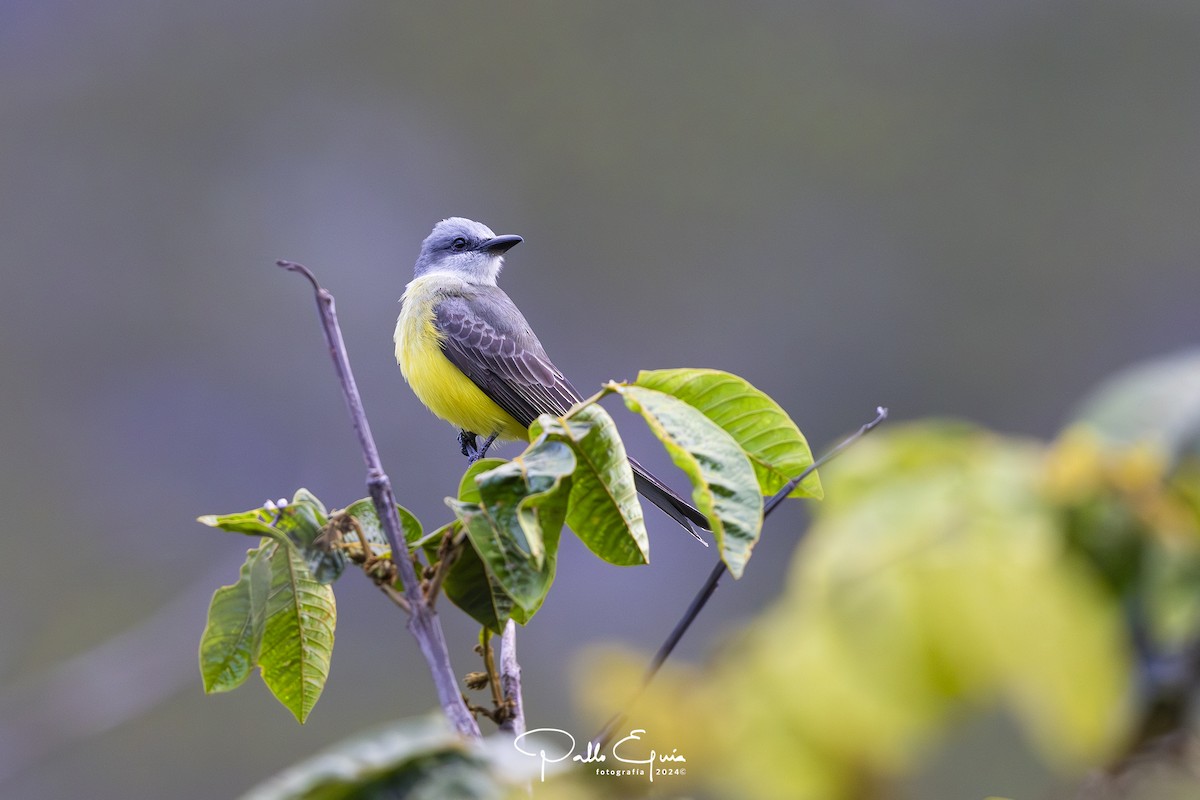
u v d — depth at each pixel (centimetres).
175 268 2008
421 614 352
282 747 1413
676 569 1574
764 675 210
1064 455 217
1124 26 2169
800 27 2195
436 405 849
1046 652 205
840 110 2192
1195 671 211
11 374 1891
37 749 1097
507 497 347
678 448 323
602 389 355
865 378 2003
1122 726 211
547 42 2161
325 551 369
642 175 2131
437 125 2159
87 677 1136
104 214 2034
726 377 358
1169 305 2103
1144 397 219
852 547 216
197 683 1402
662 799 216
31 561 1680
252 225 2047
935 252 2105
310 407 1853
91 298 1972
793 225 2100
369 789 251
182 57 2138
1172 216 2123
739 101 2161
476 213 2112
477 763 251
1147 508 213
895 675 206
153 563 1688
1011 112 2189
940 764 387
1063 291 2092
